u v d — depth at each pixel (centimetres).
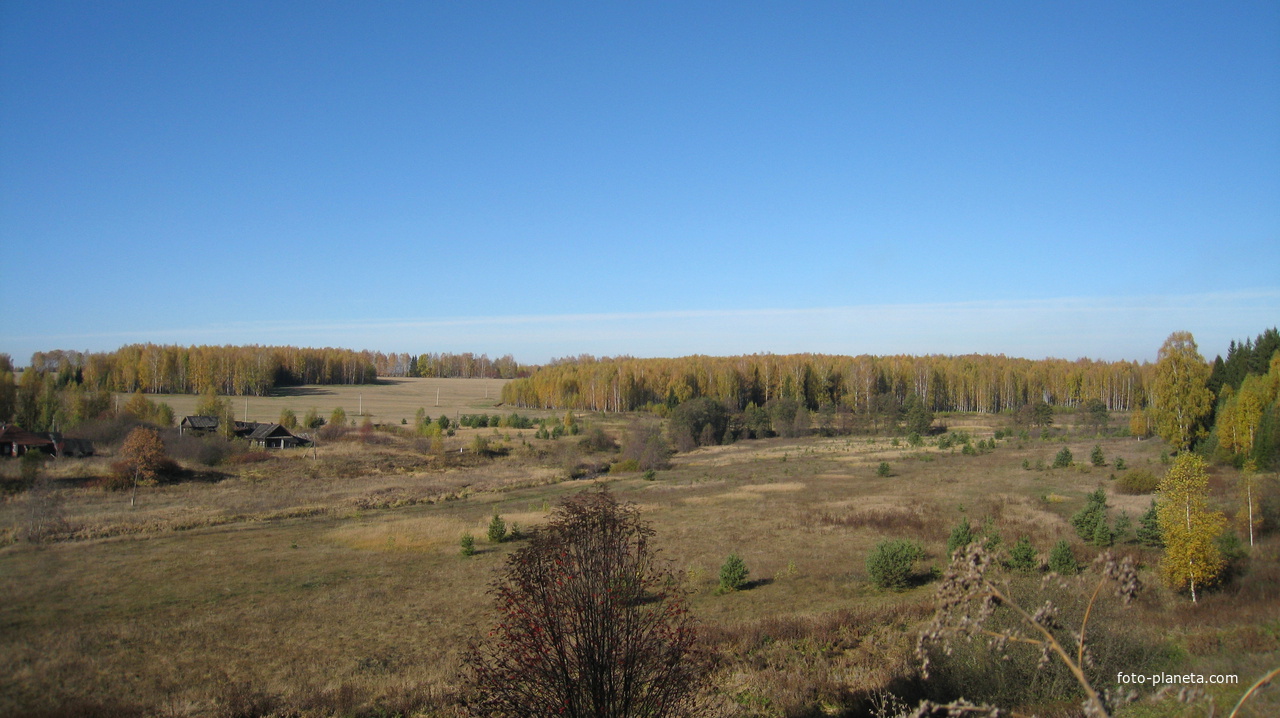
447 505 5091
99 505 4588
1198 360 5134
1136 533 2930
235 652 1978
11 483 4834
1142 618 1503
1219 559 1858
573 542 956
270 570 3052
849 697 1292
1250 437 4184
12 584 2798
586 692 912
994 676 1117
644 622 960
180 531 3991
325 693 1555
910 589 2423
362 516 4553
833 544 3297
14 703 1598
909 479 5256
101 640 2080
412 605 2484
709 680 1416
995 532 2667
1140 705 1016
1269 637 1350
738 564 2534
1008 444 7462
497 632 1011
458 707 1359
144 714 1498
